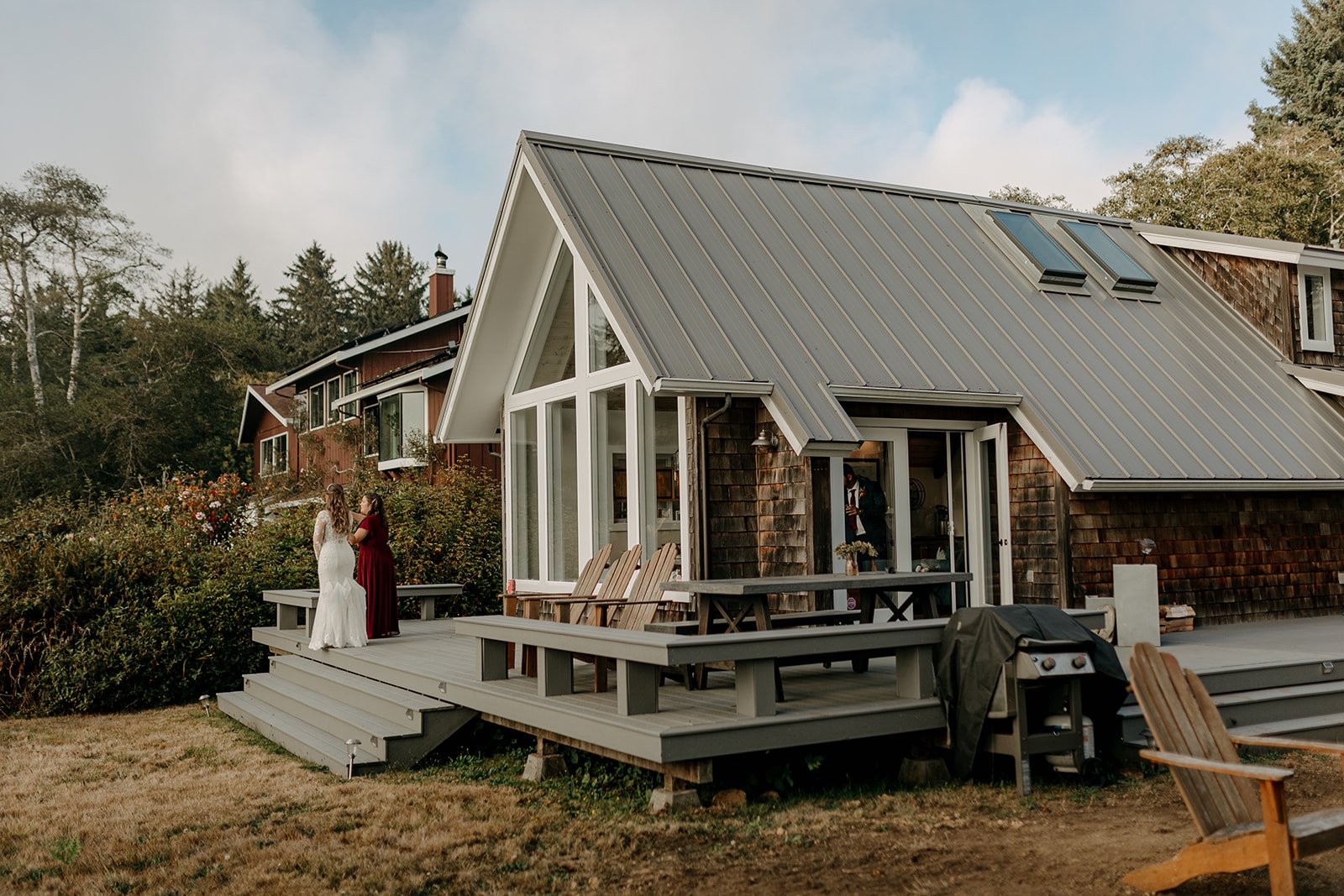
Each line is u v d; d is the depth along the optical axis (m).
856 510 10.04
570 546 11.91
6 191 39.81
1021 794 6.40
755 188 12.88
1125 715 7.32
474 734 8.52
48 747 9.70
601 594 8.78
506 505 13.48
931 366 10.71
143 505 16.31
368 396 27.20
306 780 7.82
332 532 10.84
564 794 6.93
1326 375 13.50
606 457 11.22
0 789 8.00
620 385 10.94
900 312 11.51
